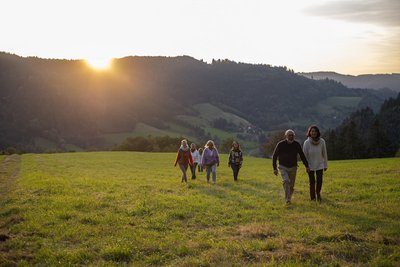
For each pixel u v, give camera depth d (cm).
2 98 16662
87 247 802
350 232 869
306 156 1305
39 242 824
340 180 1855
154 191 1617
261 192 1581
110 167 3644
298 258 704
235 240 838
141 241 834
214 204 1273
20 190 1659
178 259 728
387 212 1062
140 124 19362
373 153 9994
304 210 1145
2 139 14150
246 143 19900
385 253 723
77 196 1460
